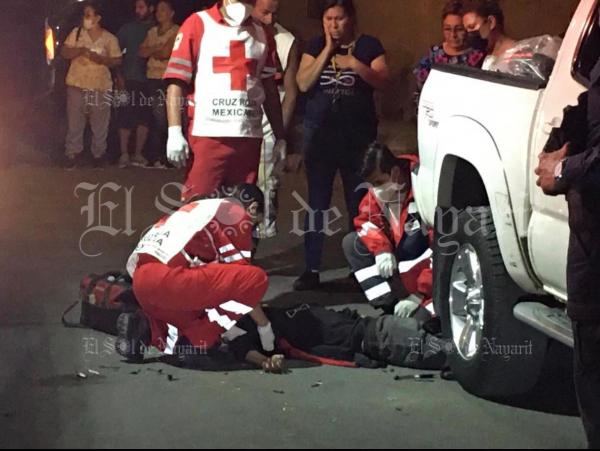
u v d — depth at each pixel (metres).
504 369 4.50
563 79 4.20
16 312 5.98
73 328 5.66
